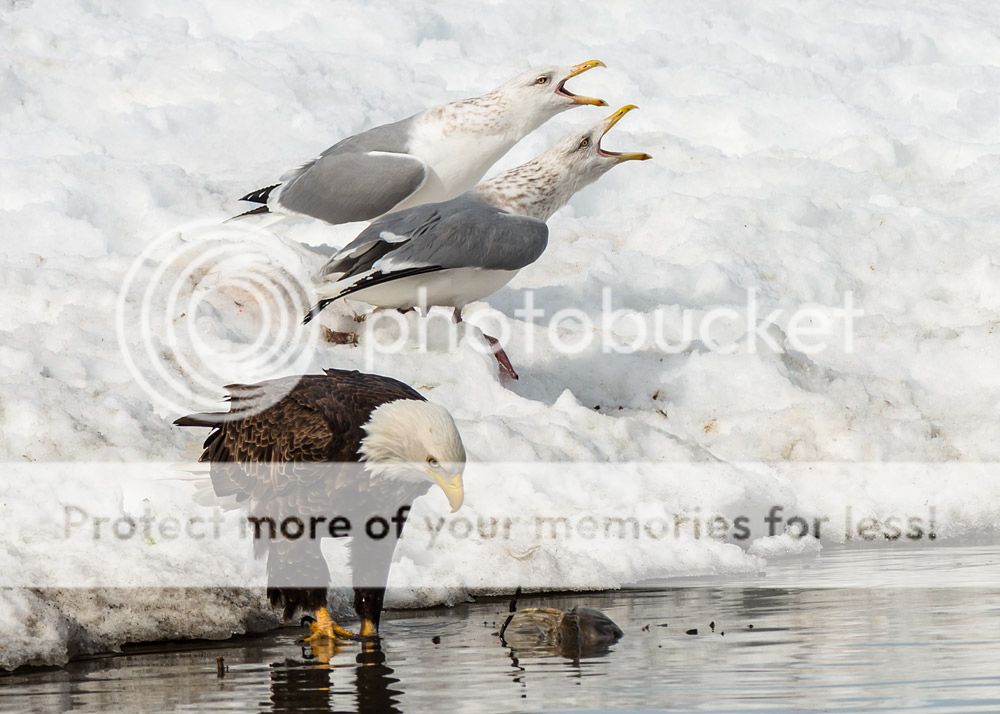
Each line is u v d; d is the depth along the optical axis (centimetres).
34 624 870
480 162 1592
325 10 2380
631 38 2489
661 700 729
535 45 2438
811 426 1383
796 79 2350
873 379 1507
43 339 1312
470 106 1582
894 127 2186
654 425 1351
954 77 2405
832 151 2094
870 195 1961
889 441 1377
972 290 1708
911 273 1733
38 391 1169
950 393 1518
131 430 1143
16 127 1942
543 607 976
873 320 1630
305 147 1956
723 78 2306
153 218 1630
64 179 1697
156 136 1953
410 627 944
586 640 883
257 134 1980
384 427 905
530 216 1458
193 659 871
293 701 755
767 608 957
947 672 764
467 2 2517
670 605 979
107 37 2177
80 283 1418
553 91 1577
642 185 1953
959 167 2089
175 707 751
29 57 2088
